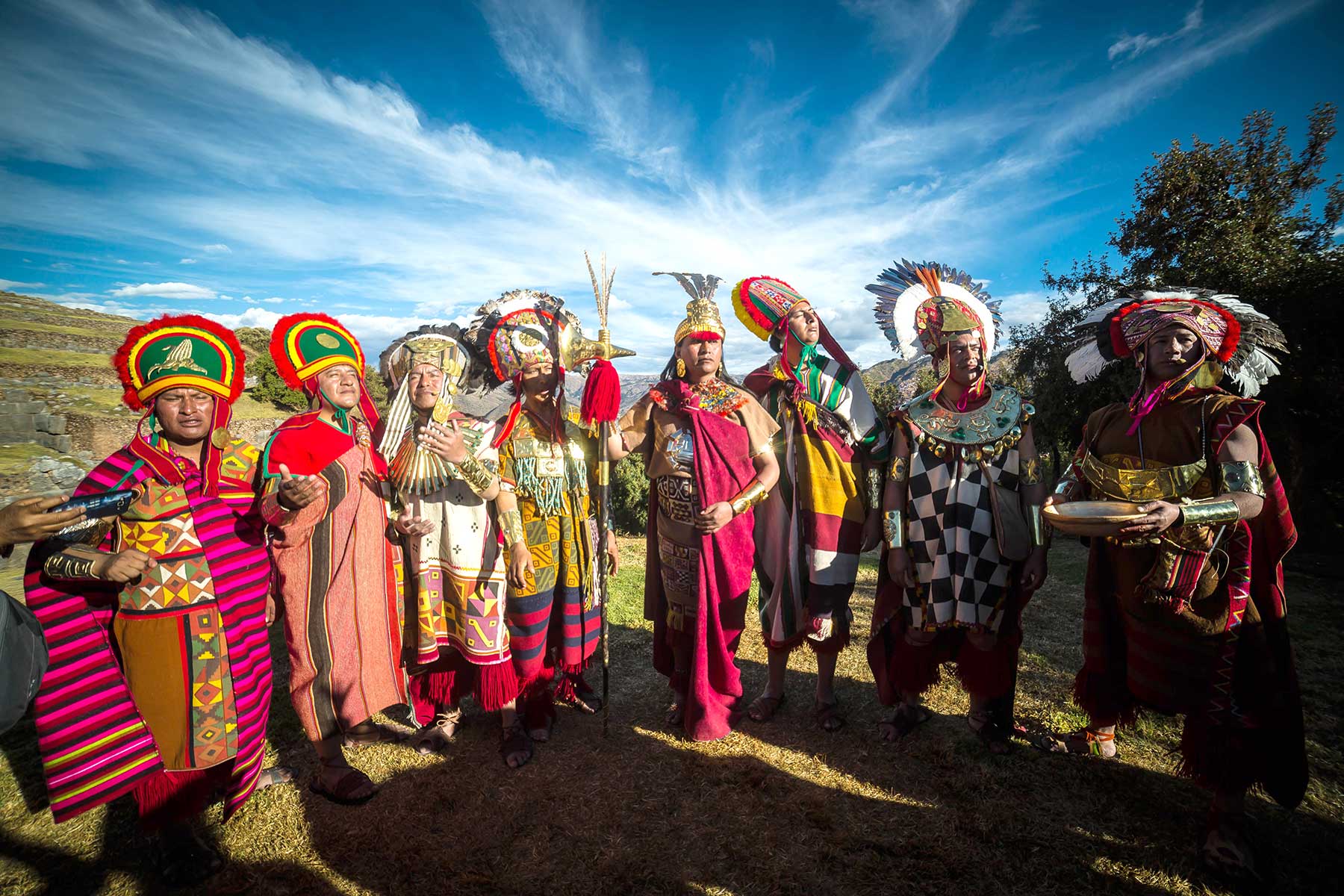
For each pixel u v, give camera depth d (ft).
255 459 8.23
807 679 13.07
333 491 8.89
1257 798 8.96
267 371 128.98
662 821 8.63
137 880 7.68
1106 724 9.50
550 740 10.84
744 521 10.78
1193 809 8.68
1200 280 41.98
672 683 11.37
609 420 10.21
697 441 10.52
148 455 7.46
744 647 14.97
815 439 10.66
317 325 8.82
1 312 158.61
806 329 10.58
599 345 10.61
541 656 10.36
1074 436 44.86
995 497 9.54
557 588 10.88
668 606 11.35
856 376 10.86
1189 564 7.60
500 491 9.71
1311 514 30.55
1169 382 7.95
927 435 9.88
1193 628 7.70
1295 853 7.84
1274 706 7.57
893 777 9.53
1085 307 52.01
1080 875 7.52
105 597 7.36
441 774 9.82
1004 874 7.55
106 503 6.63
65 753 6.88
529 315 10.32
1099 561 9.19
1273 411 31.73
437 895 7.40
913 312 10.77
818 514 10.55
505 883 7.56
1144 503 7.20
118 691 7.22
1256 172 48.34
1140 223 52.13
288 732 11.08
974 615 9.57
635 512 34.17
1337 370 30.09
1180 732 10.52
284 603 8.90
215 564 7.62
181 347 7.27
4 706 5.78
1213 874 7.45
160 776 7.47
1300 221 45.24
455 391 9.53
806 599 10.81
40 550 6.78
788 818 8.66
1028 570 9.57
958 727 10.92
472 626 9.87
